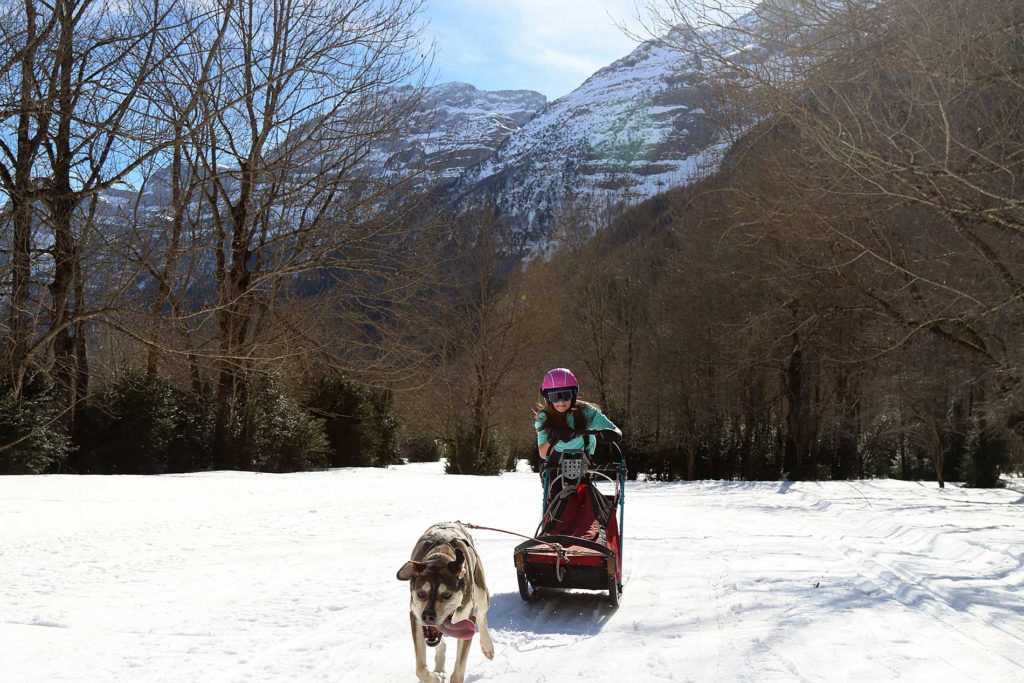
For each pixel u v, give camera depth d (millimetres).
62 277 20562
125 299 22391
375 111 25250
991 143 12992
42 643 5855
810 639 6125
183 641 5941
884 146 13117
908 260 18047
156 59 21500
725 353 34250
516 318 39344
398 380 28391
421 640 4930
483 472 34781
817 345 32750
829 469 36875
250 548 9891
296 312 26656
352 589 7664
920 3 12164
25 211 19141
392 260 26641
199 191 24547
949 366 27719
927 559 9766
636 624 6656
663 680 5219
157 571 8391
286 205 24422
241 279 25281
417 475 26500
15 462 18984
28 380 20719
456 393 37594
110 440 22781
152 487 16281
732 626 6547
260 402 27891
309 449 28656
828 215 16734
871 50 12898
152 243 22250
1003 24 11938
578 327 45688
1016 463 32500
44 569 8242
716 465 38125
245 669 5316
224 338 25156
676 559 9680
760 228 19531
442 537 5211
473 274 38281
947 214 13844
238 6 23047
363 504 15039
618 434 7750
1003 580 8312
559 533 7434
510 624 6691
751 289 31938
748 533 12180
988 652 5789
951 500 20609
